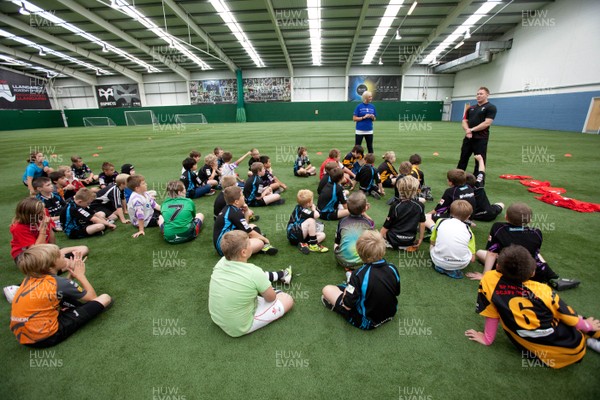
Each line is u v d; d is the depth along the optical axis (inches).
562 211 172.2
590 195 207.0
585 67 653.3
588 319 77.0
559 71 723.4
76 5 717.3
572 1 676.1
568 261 117.8
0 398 68.1
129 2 707.4
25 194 238.1
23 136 833.5
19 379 72.1
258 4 729.0
